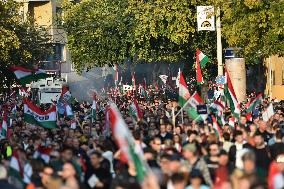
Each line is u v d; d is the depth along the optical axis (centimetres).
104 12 9506
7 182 2228
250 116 4406
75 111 6169
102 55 9544
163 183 2398
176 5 8738
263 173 2684
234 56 7175
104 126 4072
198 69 5941
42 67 11631
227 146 3303
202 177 2380
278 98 9800
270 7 6300
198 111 4044
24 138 3841
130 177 2280
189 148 2497
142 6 9038
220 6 6612
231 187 1989
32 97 9956
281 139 3100
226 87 4491
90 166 2647
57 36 12669
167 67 10981
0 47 8269
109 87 11769
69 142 3319
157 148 2972
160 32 8912
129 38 9238
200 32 8881
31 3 12825
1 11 8244
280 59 9938
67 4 9950
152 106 6562
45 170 2445
